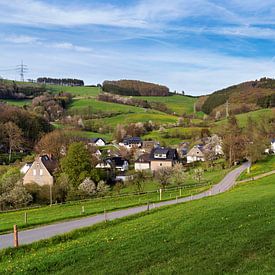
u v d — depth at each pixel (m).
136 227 33.66
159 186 98.69
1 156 138.38
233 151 132.62
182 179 100.38
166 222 33.69
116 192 90.50
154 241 27.77
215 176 109.50
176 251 25.23
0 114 159.12
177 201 61.25
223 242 26.09
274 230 27.89
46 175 99.00
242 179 92.94
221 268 21.77
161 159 144.62
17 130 147.12
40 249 31.22
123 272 22.53
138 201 69.38
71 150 95.00
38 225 44.44
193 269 21.94
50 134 132.00
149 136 198.38
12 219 53.97
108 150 164.50
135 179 100.38
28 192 82.75
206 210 36.81
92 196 85.56
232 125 155.50
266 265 21.58
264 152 138.00
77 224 43.91
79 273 22.98
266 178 80.38
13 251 30.52
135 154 160.62
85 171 93.31
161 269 22.36
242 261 22.66
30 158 130.00
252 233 27.50
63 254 26.55
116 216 48.84
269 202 38.38
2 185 85.75
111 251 26.36
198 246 25.78
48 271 23.89
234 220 31.70
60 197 84.12
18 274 23.56
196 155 158.75
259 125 169.75
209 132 188.25
